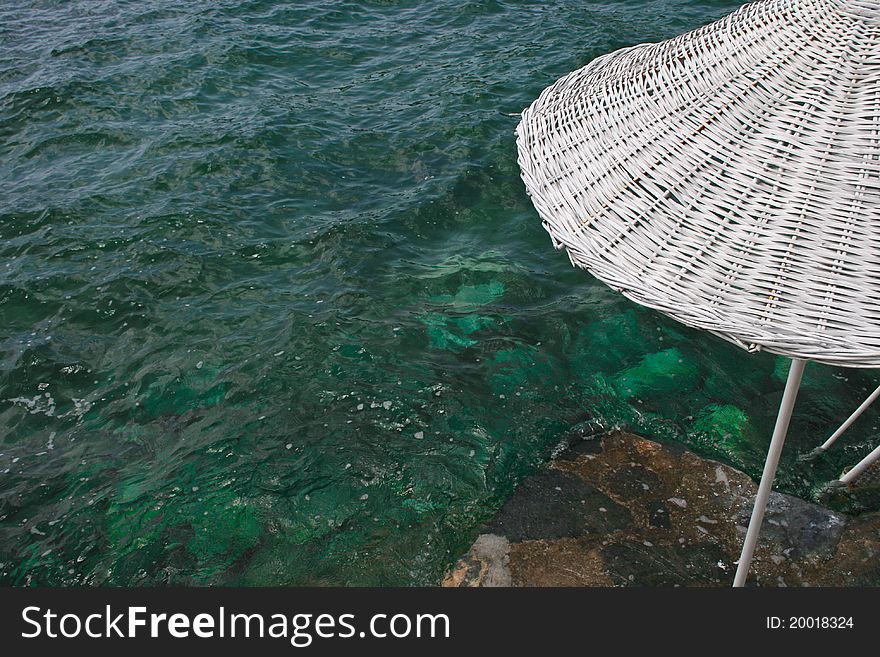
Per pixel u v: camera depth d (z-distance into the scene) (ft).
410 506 14.99
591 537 14.14
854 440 15.85
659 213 7.46
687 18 36.42
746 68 7.78
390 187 25.25
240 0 41.14
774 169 7.12
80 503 15.24
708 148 7.52
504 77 31.60
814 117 7.18
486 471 15.60
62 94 30.94
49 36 36.99
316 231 22.99
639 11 37.60
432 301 20.38
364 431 16.58
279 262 21.85
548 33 35.47
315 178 25.68
